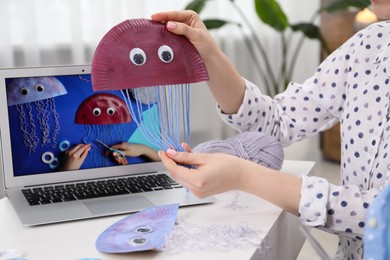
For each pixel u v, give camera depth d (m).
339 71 0.98
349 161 0.90
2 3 2.17
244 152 0.91
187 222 0.78
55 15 2.34
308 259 1.31
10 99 0.90
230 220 0.79
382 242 0.49
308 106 1.03
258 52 2.86
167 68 0.78
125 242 0.69
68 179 0.95
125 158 0.98
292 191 0.76
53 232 0.76
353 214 0.75
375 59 0.91
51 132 0.93
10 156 0.91
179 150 0.80
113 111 0.96
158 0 2.55
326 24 2.77
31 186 0.93
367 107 0.87
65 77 0.93
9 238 0.74
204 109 2.79
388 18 0.84
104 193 0.91
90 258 0.65
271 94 2.72
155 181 0.97
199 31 0.84
